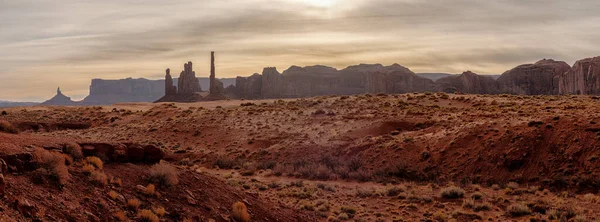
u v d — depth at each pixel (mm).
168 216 14977
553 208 25781
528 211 25031
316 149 48000
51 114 86875
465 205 26875
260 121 62688
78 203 12836
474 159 37344
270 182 35469
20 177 12438
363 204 27469
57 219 11562
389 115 58906
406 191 31156
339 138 50938
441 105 69312
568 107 52094
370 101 72938
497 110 56781
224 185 20391
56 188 12859
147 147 18422
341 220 22984
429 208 26641
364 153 44062
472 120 49094
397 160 40875
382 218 23734
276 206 21891
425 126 51469
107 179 15109
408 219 23906
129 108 98438
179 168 19531
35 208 11359
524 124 40500
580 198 28875
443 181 35656
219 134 58594
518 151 36375
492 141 38719
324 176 38625
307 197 28969
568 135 36469
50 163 13367
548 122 39625
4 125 20828
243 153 50344
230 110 72562
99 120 80375
